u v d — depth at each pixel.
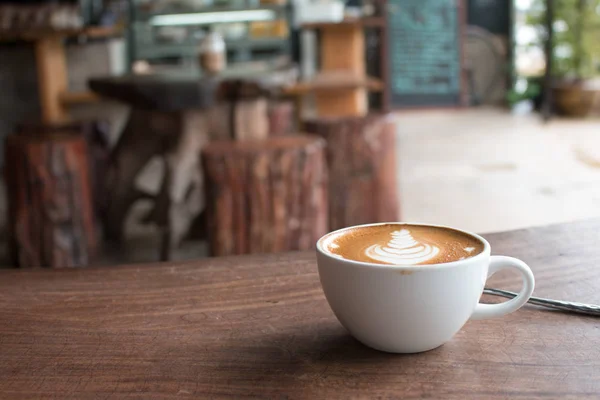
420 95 8.86
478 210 3.63
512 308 0.54
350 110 4.70
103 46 5.30
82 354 0.55
